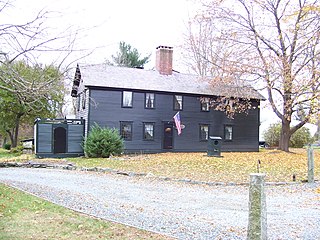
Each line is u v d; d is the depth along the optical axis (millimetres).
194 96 31125
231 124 32312
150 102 29594
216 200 11039
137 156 25625
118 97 28391
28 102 8023
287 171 17562
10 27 7008
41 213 8141
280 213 9055
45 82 7309
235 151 32125
